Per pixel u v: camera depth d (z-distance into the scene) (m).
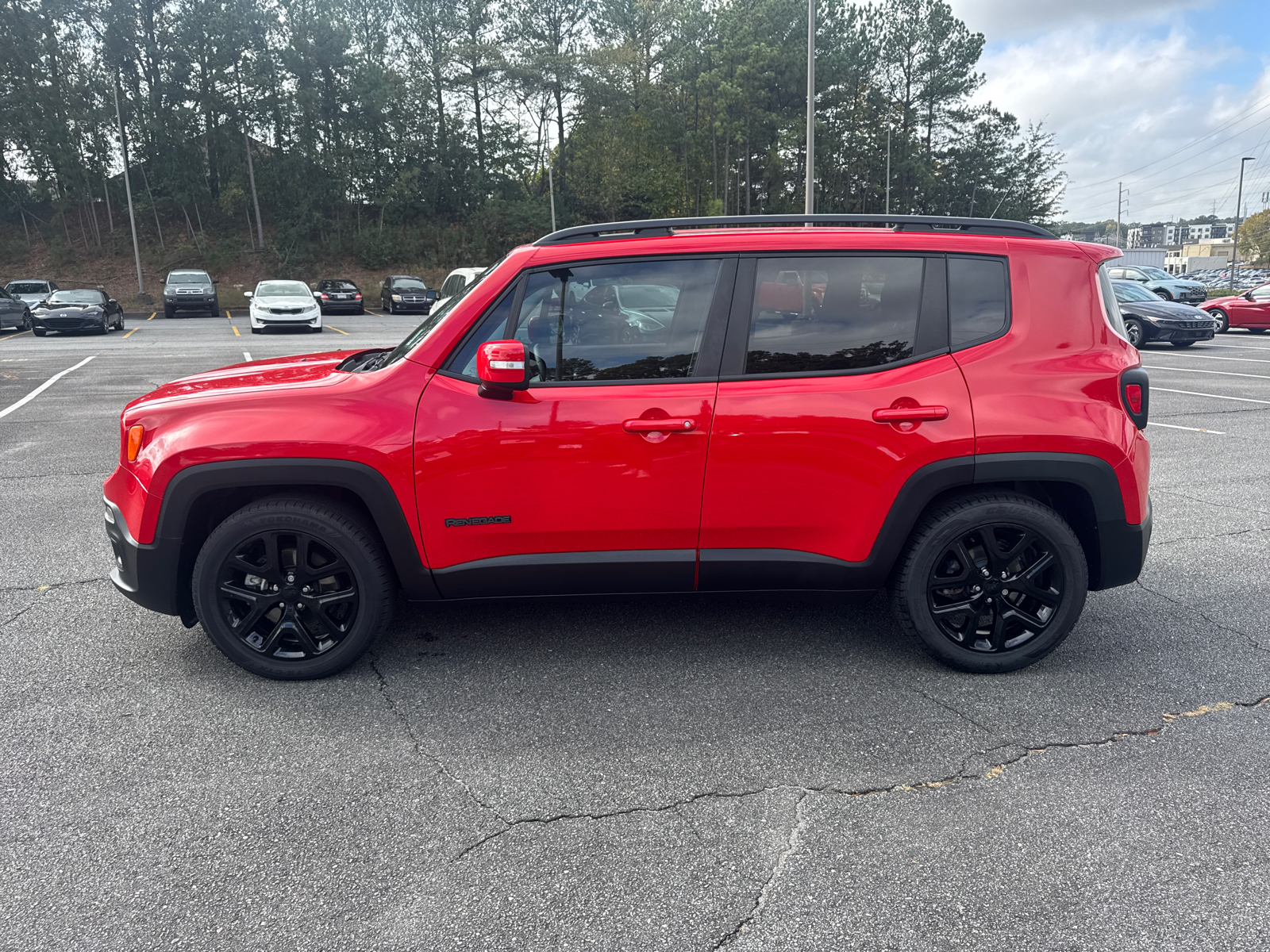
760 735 2.83
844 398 3.06
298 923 1.97
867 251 3.12
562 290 3.09
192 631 3.70
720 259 3.10
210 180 55.06
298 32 51.72
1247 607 3.96
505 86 54.38
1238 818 2.36
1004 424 3.06
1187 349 17.41
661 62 55.53
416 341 3.29
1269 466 6.83
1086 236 133.38
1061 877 2.12
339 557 3.10
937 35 58.53
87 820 2.37
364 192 55.69
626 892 2.08
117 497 3.19
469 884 2.11
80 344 19.66
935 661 3.33
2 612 3.92
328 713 2.98
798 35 55.81
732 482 3.08
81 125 51.44
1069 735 2.81
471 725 2.90
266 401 3.06
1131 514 3.16
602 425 3.02
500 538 3.10
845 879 2.12
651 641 3.59
